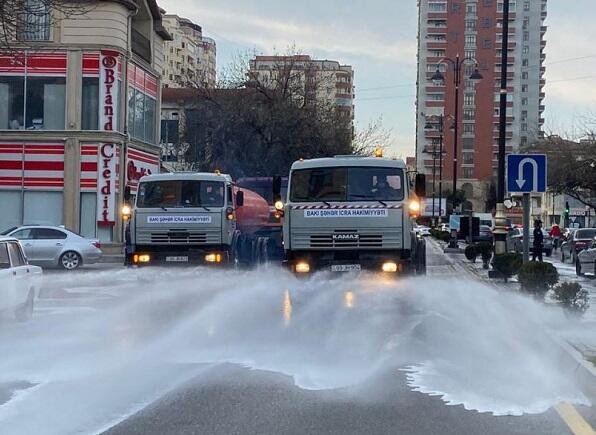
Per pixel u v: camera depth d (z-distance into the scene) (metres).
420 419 7.89
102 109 37.91
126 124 39.66
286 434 7.34
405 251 16.91
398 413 8.12
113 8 37.97
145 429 7.48
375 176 17.05
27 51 36.91
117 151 38.47
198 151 51.06
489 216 75.81
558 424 7.72
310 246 17.02
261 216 26.67
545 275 16.47
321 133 52.16
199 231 20.94
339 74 123.00
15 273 14.35
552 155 58.75
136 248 21.05
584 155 58.12
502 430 7.50
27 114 37.84
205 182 21.28
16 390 9.11
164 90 71.25
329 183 17.09
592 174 57.47
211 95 51.19
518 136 121.44
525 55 121.88
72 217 37.75
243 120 49.94
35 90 37.84
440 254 42.22
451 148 122.06
